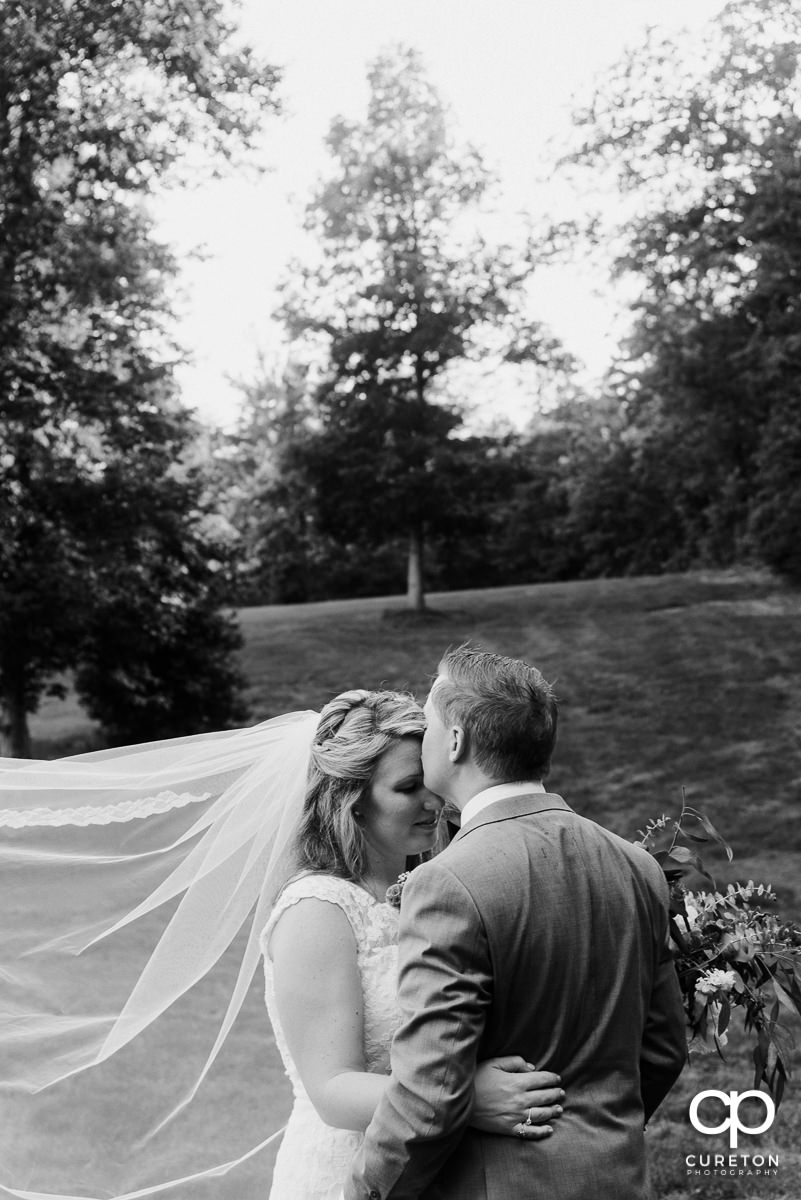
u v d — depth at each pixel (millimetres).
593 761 16078
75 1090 3166
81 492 16469
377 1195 1913
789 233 17781
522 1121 1925
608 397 30922
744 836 12547
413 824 2371
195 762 2850
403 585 36250
